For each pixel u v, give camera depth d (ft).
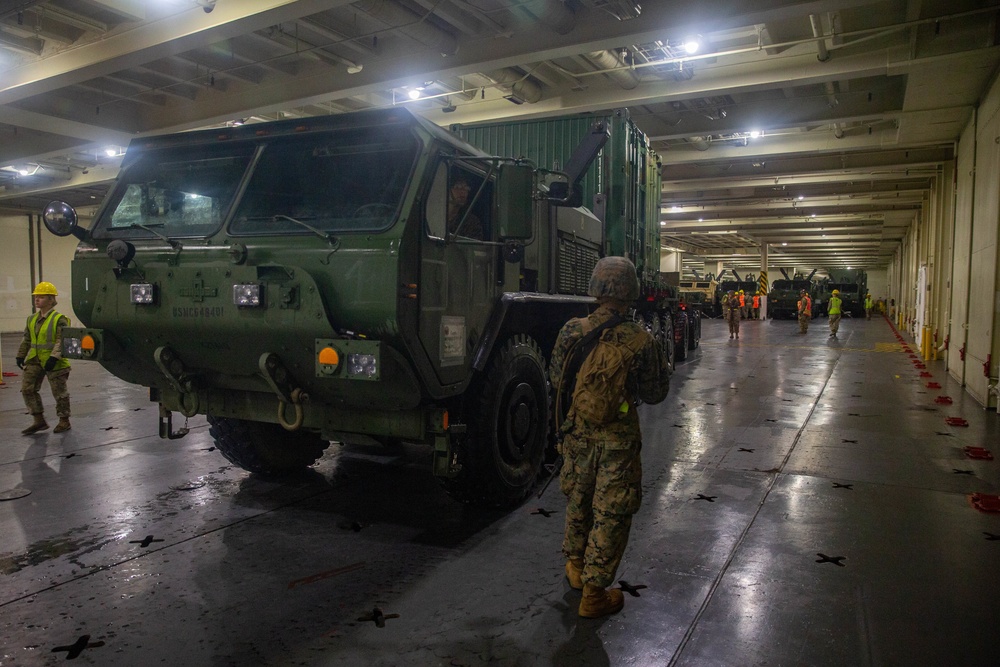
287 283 12.67
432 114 46.21
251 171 14.52
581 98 41.55
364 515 15.99
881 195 74.64
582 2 29.96
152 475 19.24
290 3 27.14
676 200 78.69
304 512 16.17
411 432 14.29
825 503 16.93
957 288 41.34
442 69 34.91
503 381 15.80
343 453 21.95
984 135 34.99
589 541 10.88
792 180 67.41
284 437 18.74
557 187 15.47
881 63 33.63
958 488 18.21
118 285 14.51
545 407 18.02
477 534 14.80
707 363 49.03
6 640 10.23
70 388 37.09
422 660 9.73
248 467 18.58
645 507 16.58
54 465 20.29
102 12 30.81
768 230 111.65
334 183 13.91
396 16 30.07
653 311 38.86
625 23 30.40
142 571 12.75
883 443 23.50
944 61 31.86
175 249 14.08
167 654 9.86
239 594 11.82
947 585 12.25
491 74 37.19
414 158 13.16
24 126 43.55
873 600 11.64
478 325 15.03
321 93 38.88
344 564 13.12
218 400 15.98
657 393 11.06
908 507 16.63
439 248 13.51
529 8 29.12
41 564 13.04
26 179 66.03
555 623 10.82
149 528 15.02
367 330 12.62
